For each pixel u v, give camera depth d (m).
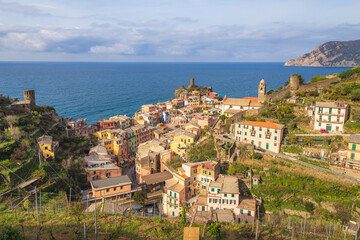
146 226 59.19
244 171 93.75
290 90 147.12
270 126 103.56
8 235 39.31
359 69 141.38
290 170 90.56
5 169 84.50
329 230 67.75
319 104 105.88
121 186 94.19
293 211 81.56
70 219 59.06
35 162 95.44
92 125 154.00
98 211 71.81
